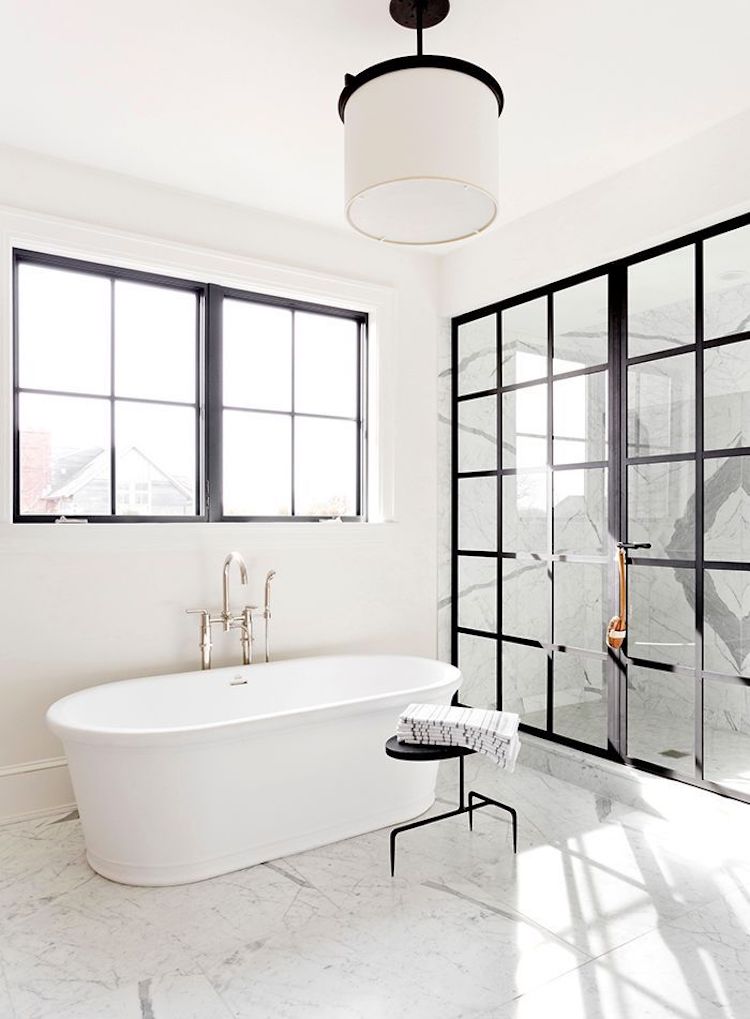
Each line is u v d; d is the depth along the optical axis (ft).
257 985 6.09
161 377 10.85
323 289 11.80
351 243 12.18
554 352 11.37
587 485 10.85
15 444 9.65
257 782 8.18
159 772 7.60
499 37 7.10
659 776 9.81
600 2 6.61
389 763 9.20
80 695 8.86
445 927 6.95
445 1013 5.73
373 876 7.96
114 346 10.48
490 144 6.33
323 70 7.66
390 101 6.07
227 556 10.78
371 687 11.23
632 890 7.66
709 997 5.92
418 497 12.86
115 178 10.04
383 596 12.42
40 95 8.13
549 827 9.27
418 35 6.46
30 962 6.42
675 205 9.21
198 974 6.24
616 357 10.37
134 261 10.16
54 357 10.05
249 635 10.75
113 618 9.98
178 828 7.75
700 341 9.30
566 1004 5.83
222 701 10.16
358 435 12.69
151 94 8.11
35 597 9.45
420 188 6.44
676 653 9.70
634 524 10.18
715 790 9.11
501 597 12.35
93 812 7.85
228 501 11.39
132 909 7.29
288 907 7.32
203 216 10.75
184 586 10.53
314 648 11.71
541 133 8.90
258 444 11.65
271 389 11.80
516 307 12.05
